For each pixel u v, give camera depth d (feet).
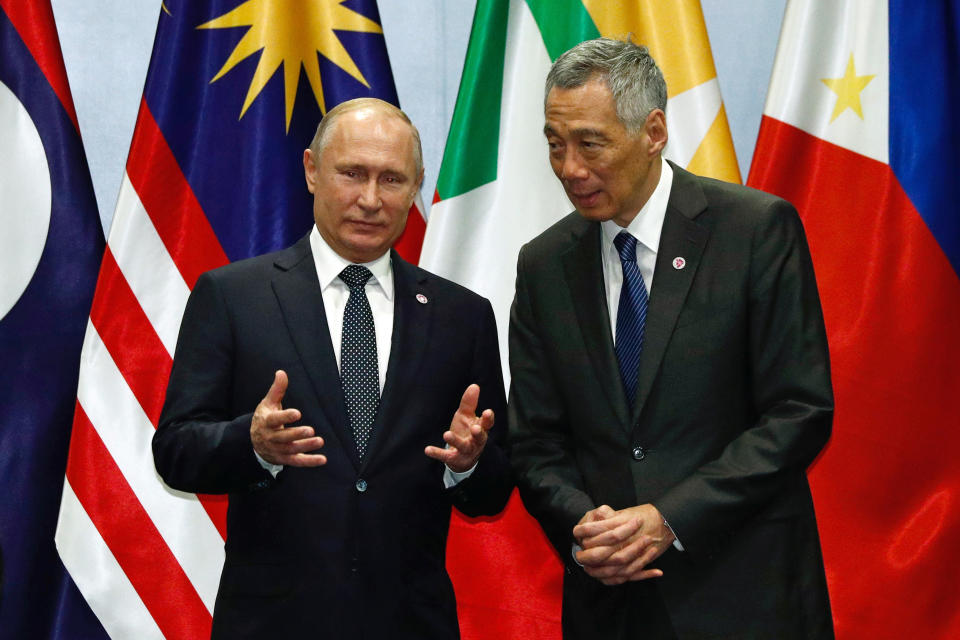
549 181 20.17
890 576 18.71
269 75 20.34
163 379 19.48
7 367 19.67
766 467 13.71
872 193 19.49
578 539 13.83
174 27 20.33
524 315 16.20
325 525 13.78
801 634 14.03
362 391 14.52
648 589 14.49
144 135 19.92
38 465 19.62
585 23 20.30
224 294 14.84
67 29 21.74
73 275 19.95
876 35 19.98
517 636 19.39
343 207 14.57
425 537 14.40
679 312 14.61
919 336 19.10
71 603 19.06
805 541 14.46
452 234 19.86
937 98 19.66
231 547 14.39
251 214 19.95
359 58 20.35
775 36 22.17
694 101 19.69
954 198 19.49
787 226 14.85
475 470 14.69
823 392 14.17
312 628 13.50
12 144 20.02
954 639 18.56
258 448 13.03
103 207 21.74
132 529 19.25
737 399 14.65
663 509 13.66
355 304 14.96
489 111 20.31
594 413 14.92
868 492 18.92
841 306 19.27
